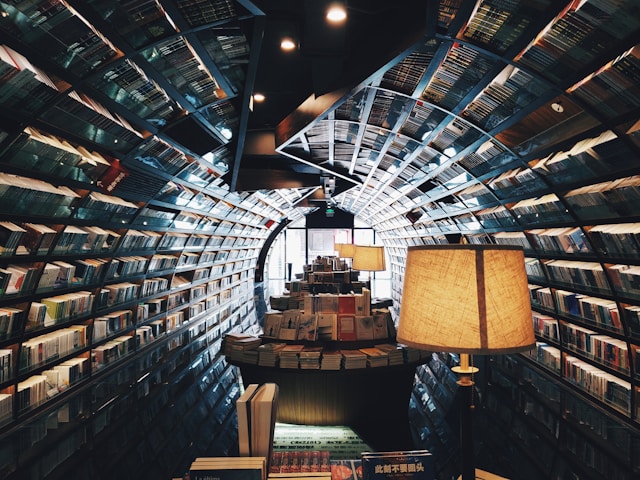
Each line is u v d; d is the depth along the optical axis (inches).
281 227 835.4
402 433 205.6
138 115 175.5
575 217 204.5
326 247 976.3
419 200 404.5
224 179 346.0
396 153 284.8
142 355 312.7
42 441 170.6
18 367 184.2
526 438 179.0
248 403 82.4
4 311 179.6
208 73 166.2
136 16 117.9
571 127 158.9
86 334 243.4
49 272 201.8
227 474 71.8
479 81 155.9
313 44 163.5
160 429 195.8
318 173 392.5
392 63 149.2
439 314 57.6
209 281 501.4
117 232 263.9
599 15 108.7
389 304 415.5
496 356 308.7
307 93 277.6
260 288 833.5
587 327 217.6
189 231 376.2
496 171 230.7
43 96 132.5
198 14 125.3
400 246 802.8
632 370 183.9
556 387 234.4
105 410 209.0
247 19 138.3
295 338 232.5
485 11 119.1
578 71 129.3
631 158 152.3
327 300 239.3
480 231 343.6
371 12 152.4
